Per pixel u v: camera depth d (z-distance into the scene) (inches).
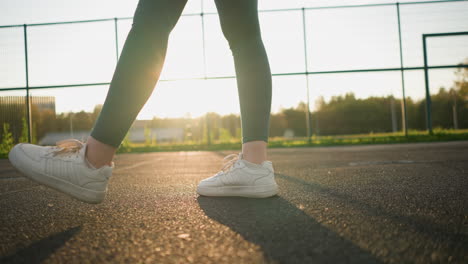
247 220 30.6
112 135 32.9
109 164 34.4
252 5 40.1
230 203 39.6
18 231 28.1
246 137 43.4
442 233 25.4
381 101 401.1
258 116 42.6
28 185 62.4
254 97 42.2
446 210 33.0
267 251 21.8
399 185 50.6
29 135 289.6
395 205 35.9
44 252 22.5
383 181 55.6
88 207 38.2
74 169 33.0
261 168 42.8
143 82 33.0
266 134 43.7
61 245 24.0
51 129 296.4
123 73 32.4
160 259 20.7
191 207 37.4
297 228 27.4
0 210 37.1
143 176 76.7
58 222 31.1
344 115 429.4
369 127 417.4
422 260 19.9
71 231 27.8
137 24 33.3
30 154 33.9
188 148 285.1
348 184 53.4
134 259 20.9
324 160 114.3
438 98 359.9
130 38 33.1
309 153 168.2
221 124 387.5
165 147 293.3
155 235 26.1
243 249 22.3
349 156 132.3
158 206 38.3
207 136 307.4
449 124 355.3
